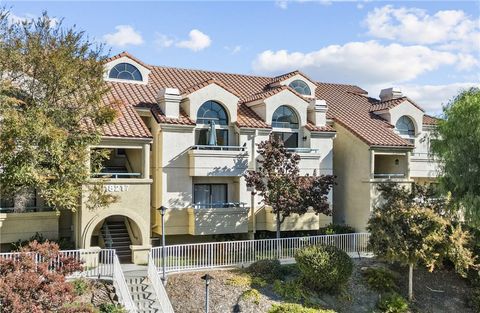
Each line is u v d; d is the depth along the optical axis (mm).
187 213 29469
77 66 24484
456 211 27641
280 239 27844
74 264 18578
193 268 25312
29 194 26219
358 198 33844
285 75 37219
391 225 25594
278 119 32781
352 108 39062
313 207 28547
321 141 33594
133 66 32906
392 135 35094
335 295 24953
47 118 22734
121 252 27500
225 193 31422
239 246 26641
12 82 23578
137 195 26625
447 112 29922
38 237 25781
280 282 24781
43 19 24703
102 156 25875
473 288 27438
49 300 15969
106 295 21547
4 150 21750
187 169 29578
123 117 27875
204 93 30141
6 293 14969
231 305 22422
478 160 27656
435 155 31672
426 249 24516
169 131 29109
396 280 27219
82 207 25141
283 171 28562
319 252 24781
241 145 30953
